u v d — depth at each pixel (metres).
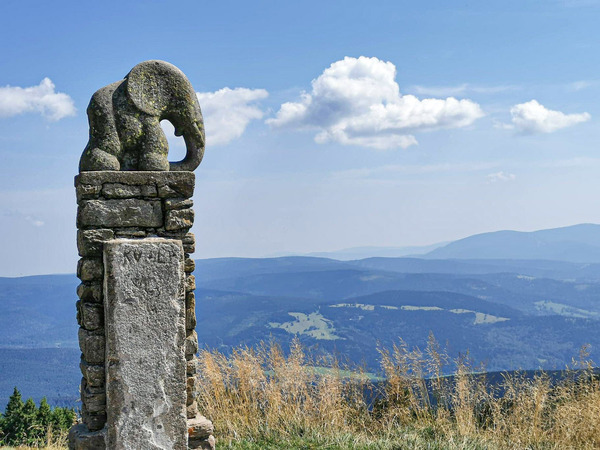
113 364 5.44
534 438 8.16
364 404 9.22
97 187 5.85
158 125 6.31
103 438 5.66
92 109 6.14
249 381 8.91
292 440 8.05
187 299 6.18
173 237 6.06
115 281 5.44
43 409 12.63
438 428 8.57
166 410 5.55
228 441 8.03
